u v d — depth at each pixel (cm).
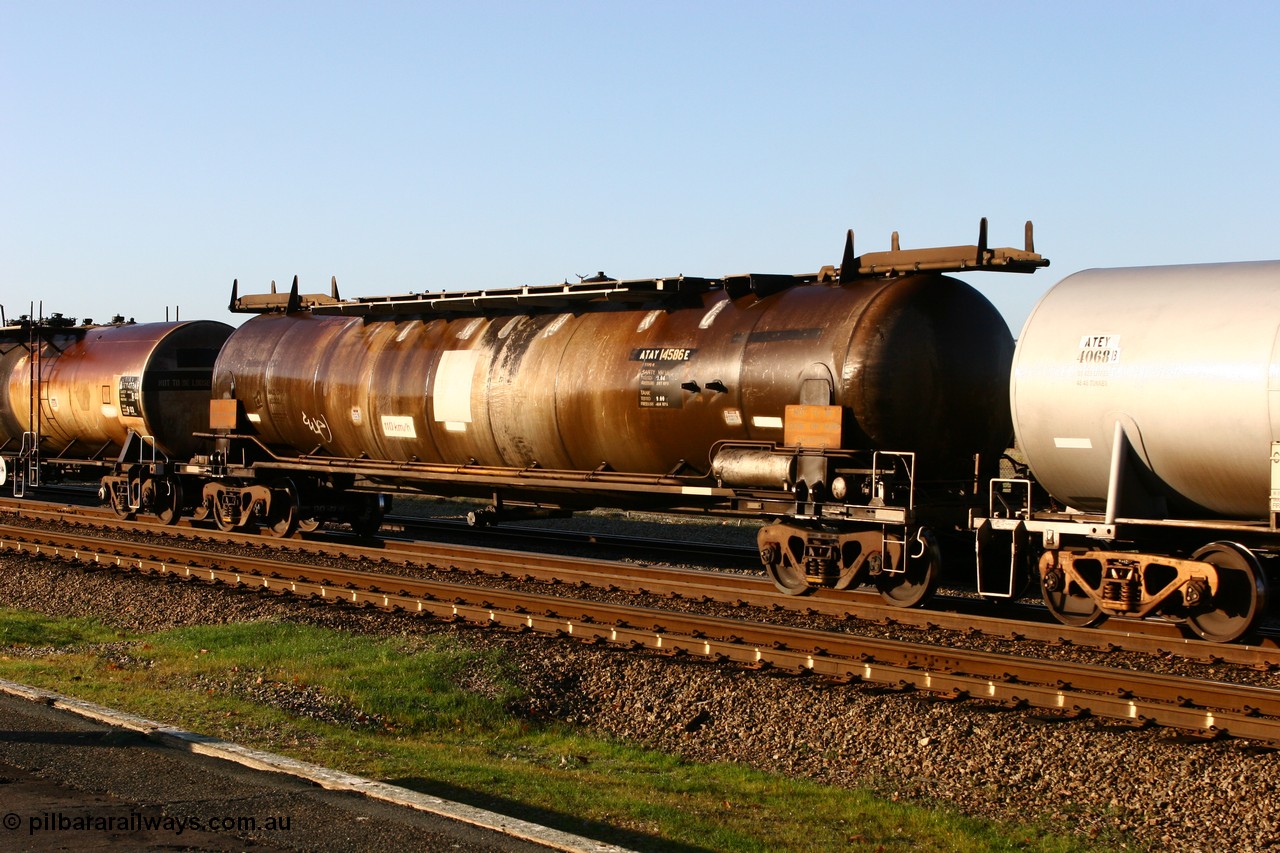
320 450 2138
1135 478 1218
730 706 1064
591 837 739
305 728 979
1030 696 991
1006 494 1405
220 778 785
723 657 1182
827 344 1462
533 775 887
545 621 1327
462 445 1883
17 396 2875
